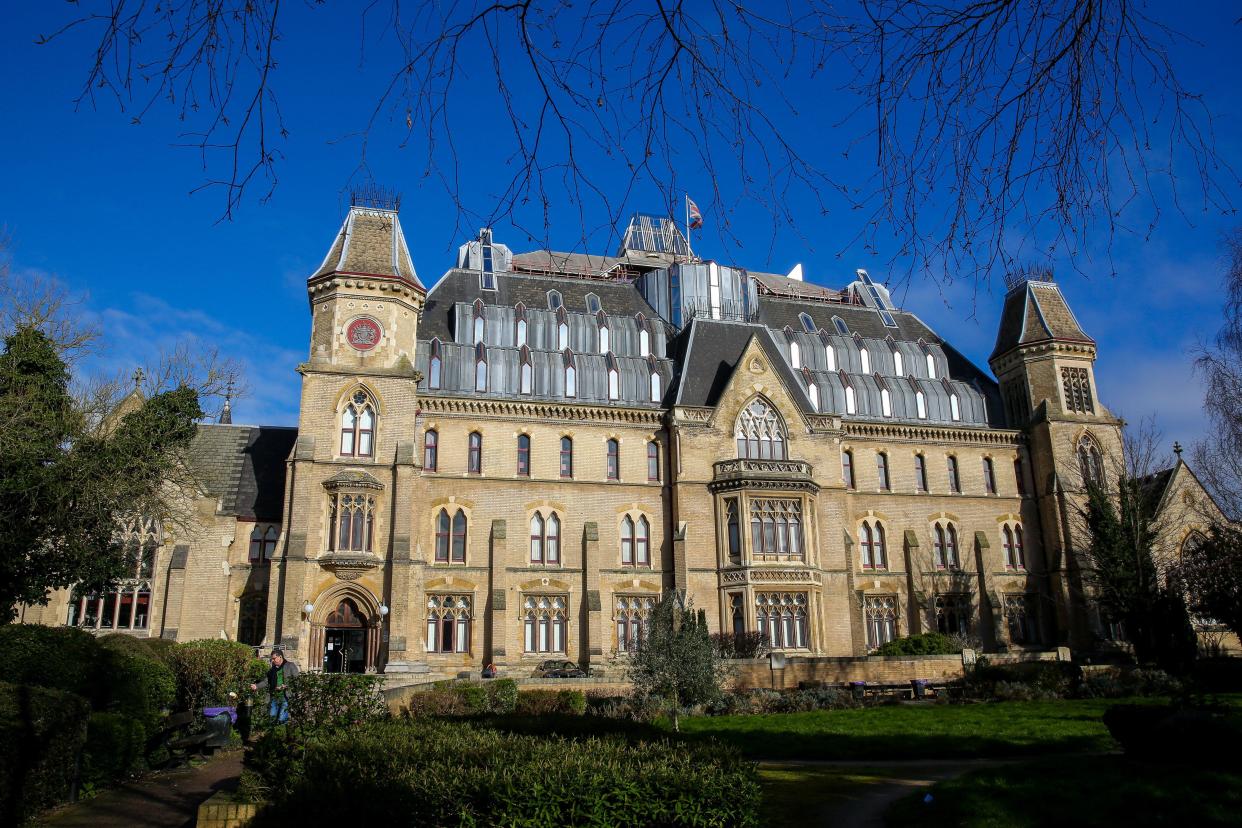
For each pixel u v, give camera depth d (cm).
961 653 4694
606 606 5556
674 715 3281
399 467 5166
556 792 1038
